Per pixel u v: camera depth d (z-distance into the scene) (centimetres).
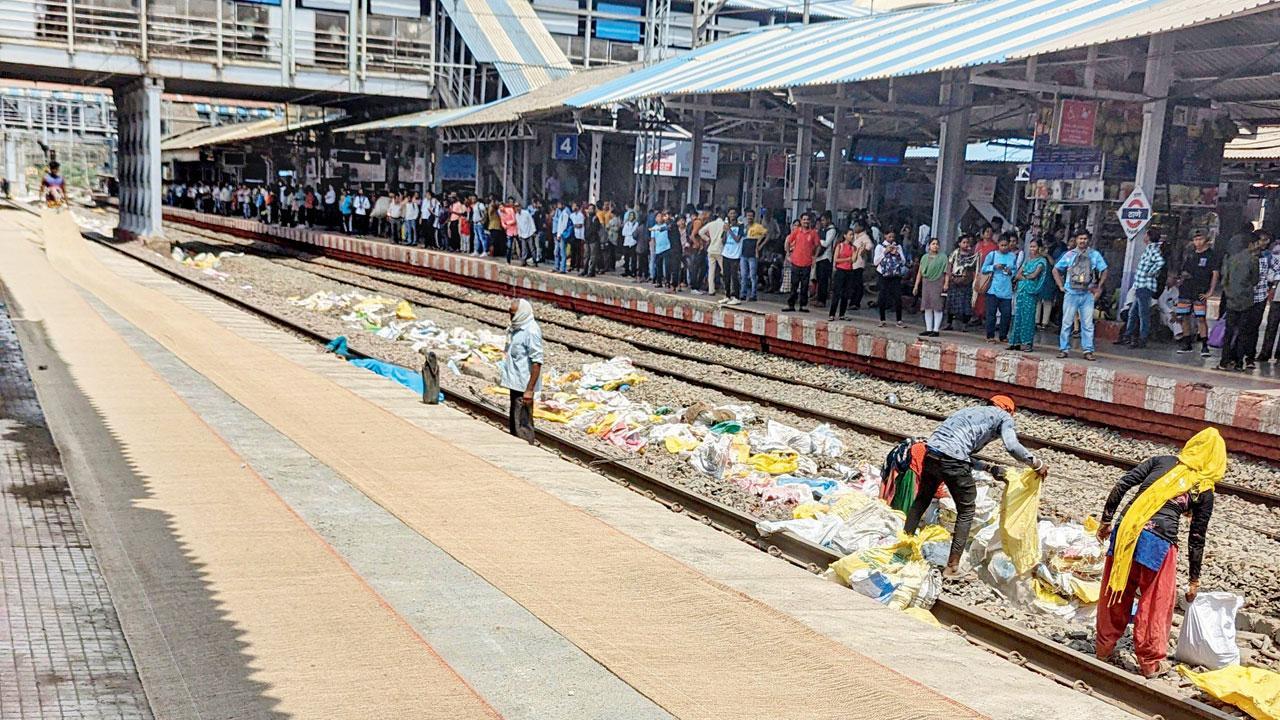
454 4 4456
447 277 3388
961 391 1764
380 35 4206
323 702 554
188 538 786
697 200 3005
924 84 2366
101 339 1638
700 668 629
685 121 3262
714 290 2541
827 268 2253
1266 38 1741
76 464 953
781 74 2314
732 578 798
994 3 2345
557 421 1445
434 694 572
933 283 1883
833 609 751
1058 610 833
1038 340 1888
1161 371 1551
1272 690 641
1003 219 2934
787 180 3391
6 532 740
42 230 3781
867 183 3159
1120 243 2055
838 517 952
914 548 871
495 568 776
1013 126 2734
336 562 759
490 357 1964
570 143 3416
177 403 1238
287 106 5716
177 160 7594
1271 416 1333
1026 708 611
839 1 5122
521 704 575
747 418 1480
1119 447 1436
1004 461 1362
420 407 1338
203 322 1961
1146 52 1872
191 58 3831
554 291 2850
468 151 4350
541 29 4619
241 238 5275
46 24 3616
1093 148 1872
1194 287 1830
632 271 2917
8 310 1848
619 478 1173
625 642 659
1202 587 900
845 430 1500
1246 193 2631
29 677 538
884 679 625
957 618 801
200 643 613
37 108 7725
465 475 1022
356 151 5469
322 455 1062
